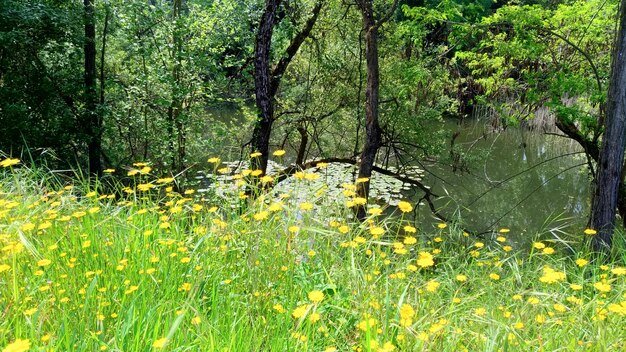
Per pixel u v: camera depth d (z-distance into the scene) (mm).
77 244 3420
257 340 2518
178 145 13539
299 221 3660
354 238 3684
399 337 2539
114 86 14453
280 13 12859
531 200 15586
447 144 19797
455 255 4746
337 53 14633
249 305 2957
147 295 2914
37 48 13719
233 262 3512
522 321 2916
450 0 11266
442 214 13672
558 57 11883
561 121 11031
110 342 2352
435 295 3387
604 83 10836
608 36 11812
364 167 11266
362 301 3025
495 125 16359
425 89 15031
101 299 2807
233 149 15336
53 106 13789
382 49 14398
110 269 3168
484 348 2602
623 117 8133
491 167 19172
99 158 14273
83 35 14008
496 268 4297
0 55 13516
